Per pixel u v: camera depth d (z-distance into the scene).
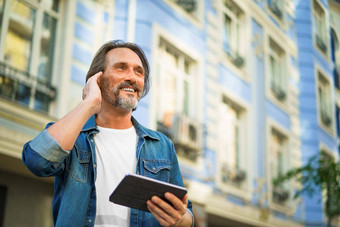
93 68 2.51
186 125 9.36
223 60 11.43
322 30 16.67
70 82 7.62
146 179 1.93
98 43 8.24
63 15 7.82
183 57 10.32
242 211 11.08
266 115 12.77
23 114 6.68
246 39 12.54
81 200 2.18
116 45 2.58
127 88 2.42
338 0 17.28
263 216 11.86
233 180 11.12
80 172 2.23
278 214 12.59
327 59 16.56
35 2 7.46
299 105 14.92
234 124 11.73
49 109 7.29
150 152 2.42
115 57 2.48
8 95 6.75
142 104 8.73
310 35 15.56
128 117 2.46
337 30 17.27
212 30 11.22
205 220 9.84
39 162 2.05
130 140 2.42
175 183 2.50
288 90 14.26
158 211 2.03
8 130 6.43
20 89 6.93
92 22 8.22
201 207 9.80
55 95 7.38
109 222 2.20
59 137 2.07
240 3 12.48
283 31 14.58
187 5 10.41
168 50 9.91
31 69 7.23
